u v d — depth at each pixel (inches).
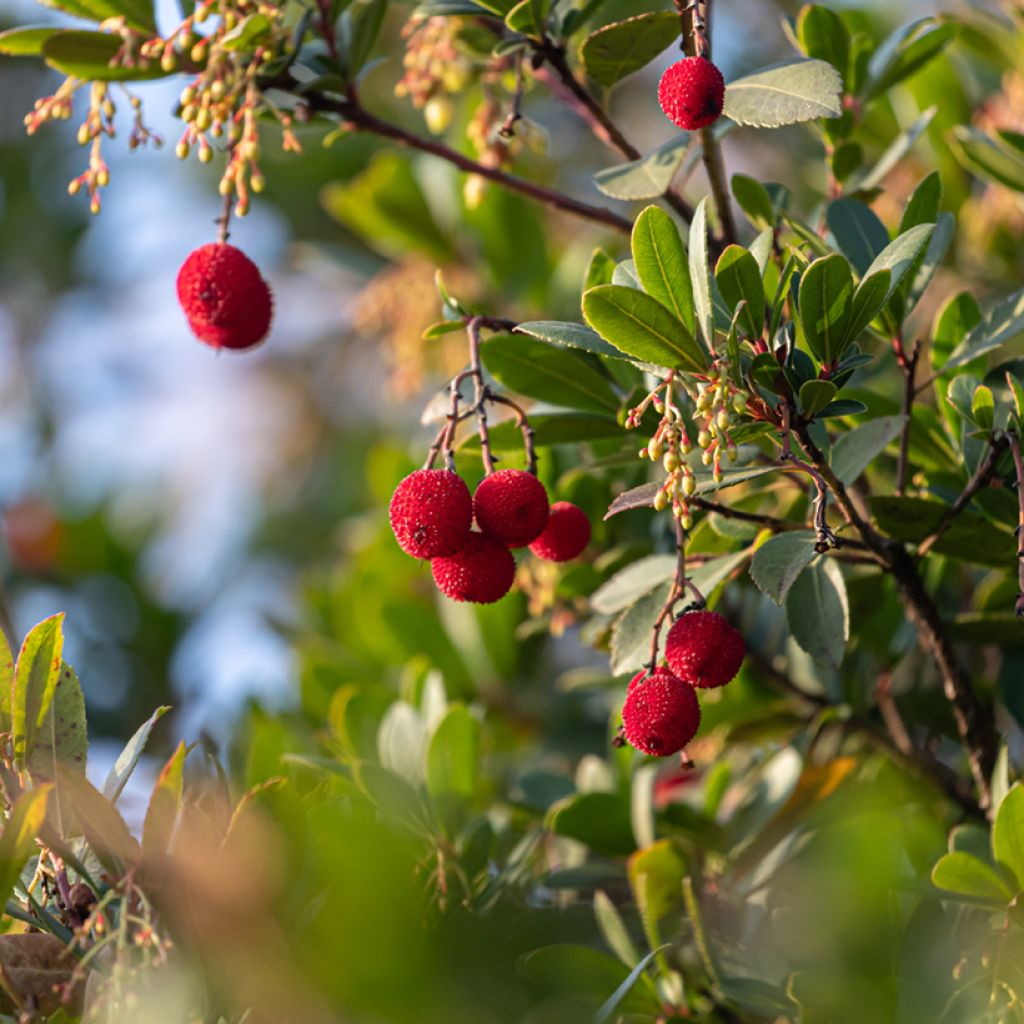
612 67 53.0
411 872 48.5
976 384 52.1
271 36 53.2
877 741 55.4
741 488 54.1
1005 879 50.3
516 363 52.6
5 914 50.2
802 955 50.9
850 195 54.9
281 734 56.7
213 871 48.8
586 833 54.4
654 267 49.4
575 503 56.2
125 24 53.9
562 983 49.8
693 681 50.1
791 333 50.0
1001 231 59.7
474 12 53.9
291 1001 47.9
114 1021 48.3
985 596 53.7
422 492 50.2
